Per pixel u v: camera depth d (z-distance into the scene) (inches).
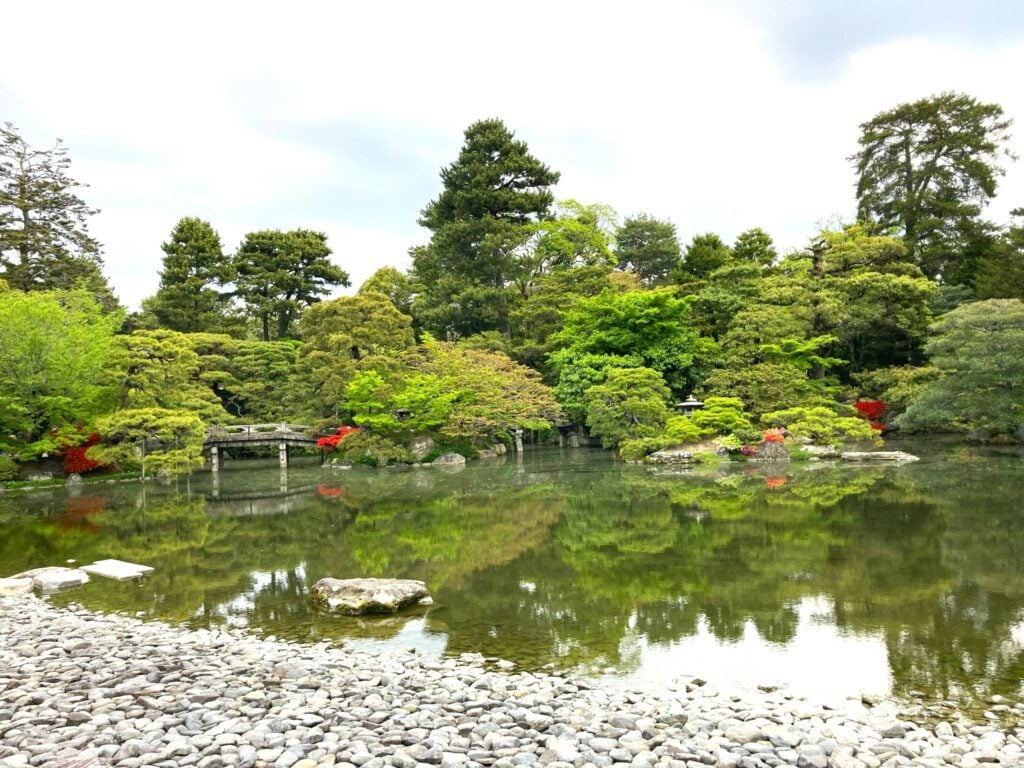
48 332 1091.9
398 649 341.1
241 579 503.8
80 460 1165.7
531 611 399.9
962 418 1245.7
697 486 882.1
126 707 250.2
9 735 224.4
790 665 304.7
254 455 1824.6
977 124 1760.6
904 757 212.8
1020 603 378.0
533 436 1809.8
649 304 1505.9
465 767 199.0
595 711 250.7
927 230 1743.4
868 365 1584.6
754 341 1428.4
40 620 395.5
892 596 399.2
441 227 1994.3
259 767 200.7
